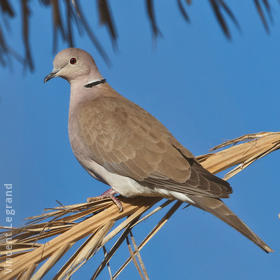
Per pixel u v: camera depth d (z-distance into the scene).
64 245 5.52
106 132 7.85
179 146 7.61
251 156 6.91
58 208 6.04
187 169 7.06
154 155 7.41
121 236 5.85
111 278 5.55
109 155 7.71
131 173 7.47
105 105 8.27
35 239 5.57
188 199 6.89
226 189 6.50
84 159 8.22
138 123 7.84
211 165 7.16
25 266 5.27
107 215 6.38
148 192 7.45
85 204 6.37
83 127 8.12
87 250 5.39
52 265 5.19
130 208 6.99
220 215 6.33
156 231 6.09
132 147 7.59
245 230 6.02
